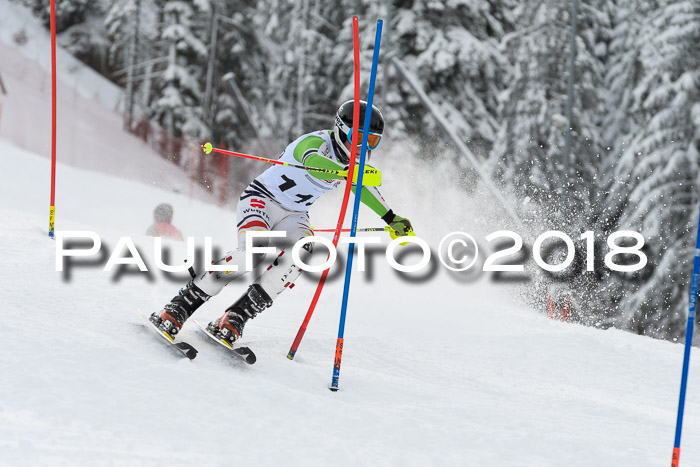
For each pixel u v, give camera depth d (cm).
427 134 5266
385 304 1753
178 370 845
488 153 5450
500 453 774
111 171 5638
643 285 4328
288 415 796
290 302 1630
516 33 5312
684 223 4338
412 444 771
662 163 4353
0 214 2098
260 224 995
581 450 808
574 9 4697
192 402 779
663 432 960
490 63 5600
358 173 937
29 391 739
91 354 855
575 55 5000
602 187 4831
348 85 5534
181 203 5059
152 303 1241
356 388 962
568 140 4544
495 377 1223
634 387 1313
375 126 978
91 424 693
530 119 4909
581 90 5012
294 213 1048
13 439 626
